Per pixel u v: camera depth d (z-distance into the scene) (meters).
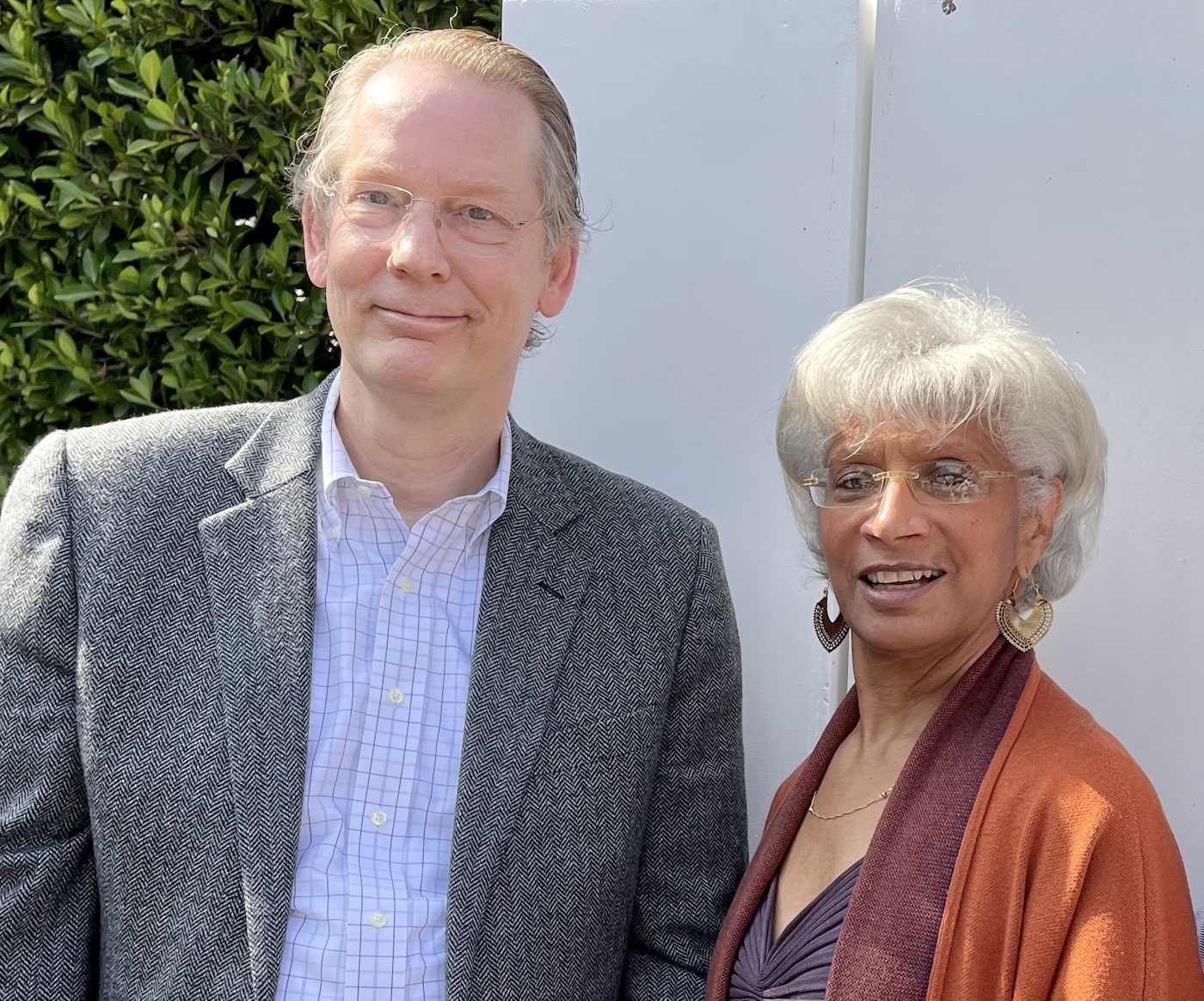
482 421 1.86
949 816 1.57
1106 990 1.42
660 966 1.94
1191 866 2.11
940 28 2.27
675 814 1.96
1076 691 2.19
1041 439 1.67
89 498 1.76
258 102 2.74
